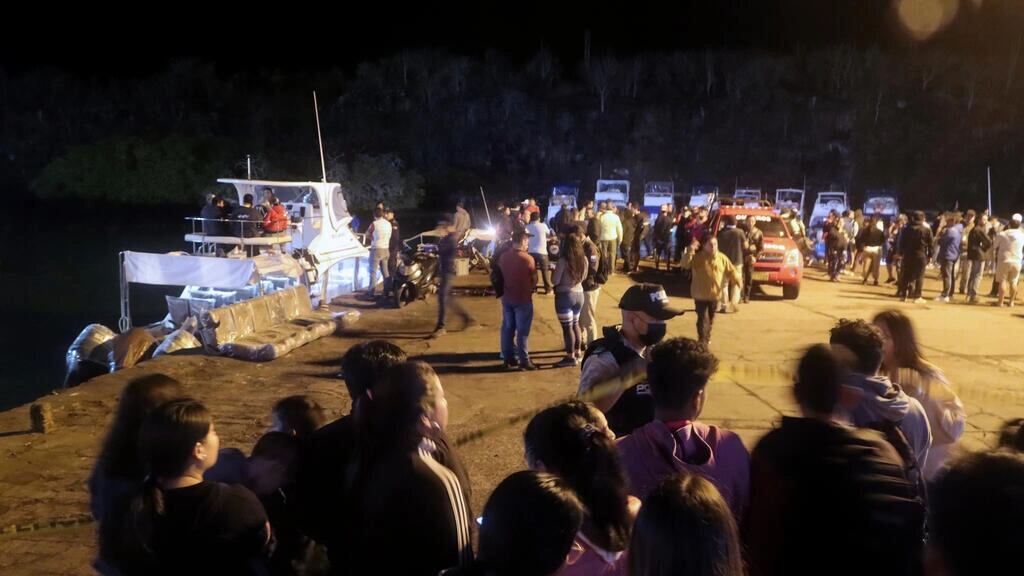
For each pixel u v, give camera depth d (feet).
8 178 179.93
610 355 13.28
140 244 133.69
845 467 8.95
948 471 7.12
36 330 74.90
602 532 8.55
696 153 179.01
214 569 8.83
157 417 9.07
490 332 41.65
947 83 177.68
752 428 25.22
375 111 195.83
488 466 21.56
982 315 48.26
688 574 6.86
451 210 169.68
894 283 64.13
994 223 61.72
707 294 35.78
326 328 40.24
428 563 8.97
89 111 187.52
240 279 43.78
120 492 9.60
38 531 17.35
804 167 175.11
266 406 27.55
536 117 191.62
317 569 10.62
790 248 53.72
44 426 24.41
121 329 45.44
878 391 11.39
